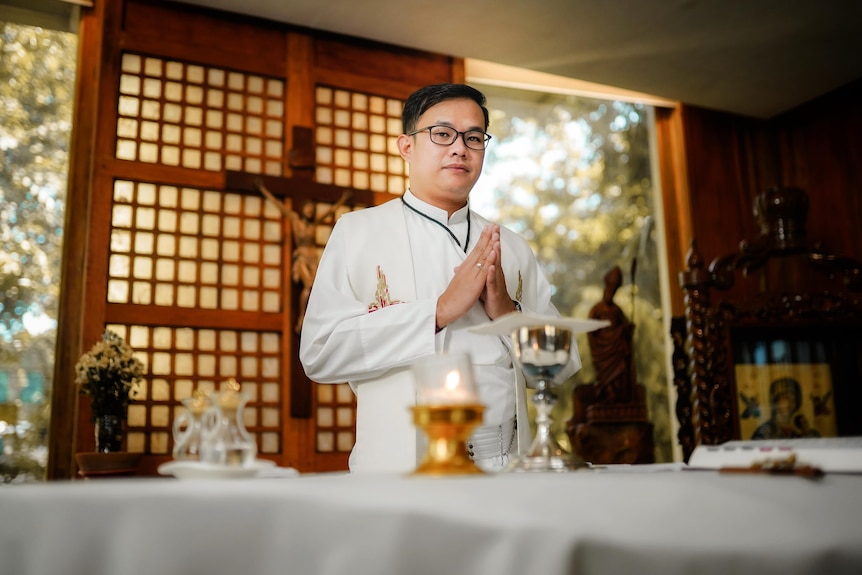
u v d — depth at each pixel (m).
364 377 1.76
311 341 1.77
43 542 0.68
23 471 4.48
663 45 5.04
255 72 4.62
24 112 4.86
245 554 0.70
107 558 0.68
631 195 7.53
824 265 4.01
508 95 6.75
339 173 4.75
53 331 4.68
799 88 5.63
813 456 0.96
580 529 0.65
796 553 0.71
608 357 4.75
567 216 8.14
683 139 5.86
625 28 4.84
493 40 4.95
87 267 4.06
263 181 4.43
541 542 0.65
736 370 3.91
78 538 0.68
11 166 4.78
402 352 1.66
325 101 4.80
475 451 1.70
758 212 4.12
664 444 6.30
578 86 5.66
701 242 5.76
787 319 3.94
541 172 8.27
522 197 8.32
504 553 0.65
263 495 0.71
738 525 0.71
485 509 0.67
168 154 4.37
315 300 1.84
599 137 7.79
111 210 4.17
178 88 4.45
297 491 0.72
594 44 5.01
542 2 4.56
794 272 5.84
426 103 1.97
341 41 4.89
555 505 0.69
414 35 4.88
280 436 4.32
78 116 4.26
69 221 4.15
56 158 4.89
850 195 5.66
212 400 1.17
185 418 1.22
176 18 4.50
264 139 4.60
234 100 4.57
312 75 4.75
